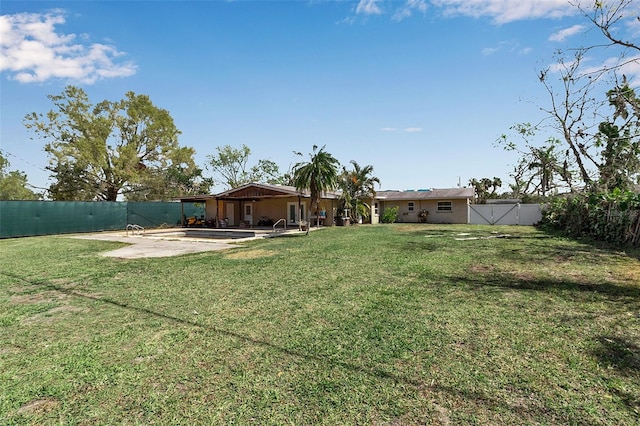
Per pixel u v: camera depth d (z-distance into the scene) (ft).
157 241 45.16
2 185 102.53
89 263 26.48
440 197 81.41
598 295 14.85
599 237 35.12
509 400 7.20
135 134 94.58
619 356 9.12
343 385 7.93
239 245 38.45
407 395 7.47
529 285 16.80
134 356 9.75
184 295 16.43
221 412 6.99
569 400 7.13
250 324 12.19
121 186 92.84
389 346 10.02
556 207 48.42
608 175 34.30
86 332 11.73
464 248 31.27
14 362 9.50
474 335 10.71
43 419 6.89
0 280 20.54
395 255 27.45
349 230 56.80
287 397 7.49
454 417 6.66
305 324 12.05
